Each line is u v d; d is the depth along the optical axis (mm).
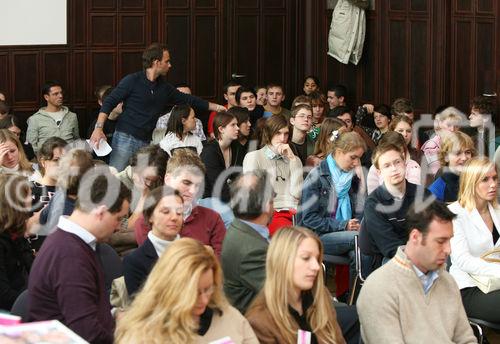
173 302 4934
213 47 15922
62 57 15133
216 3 15844
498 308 7184
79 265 5508
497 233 7582
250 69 16062
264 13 16016
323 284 5730
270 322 5586
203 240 7281
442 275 6250
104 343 5469
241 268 6289
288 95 16203
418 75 14234
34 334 4574
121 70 15516
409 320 6082
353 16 14930
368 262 8117
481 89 13664
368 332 6055
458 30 13828
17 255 6723
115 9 15406
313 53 15867
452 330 6207
